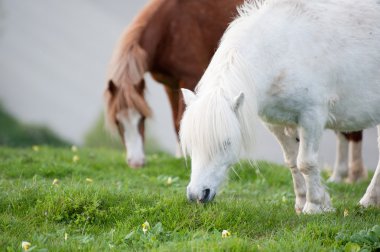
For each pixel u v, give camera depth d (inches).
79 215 383.6
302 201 454.3
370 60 428.1
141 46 652.1
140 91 636.1
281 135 448.8
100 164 630.5
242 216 387.5
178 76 679.1
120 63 633.0
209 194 376.2
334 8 427.8
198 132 367.6
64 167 568.7
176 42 667.4
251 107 385.4
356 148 623.5
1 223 371.9
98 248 328.8
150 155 773.9
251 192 541.6
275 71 403.9
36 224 378.3
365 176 629.0
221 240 326.3
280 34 407.5
